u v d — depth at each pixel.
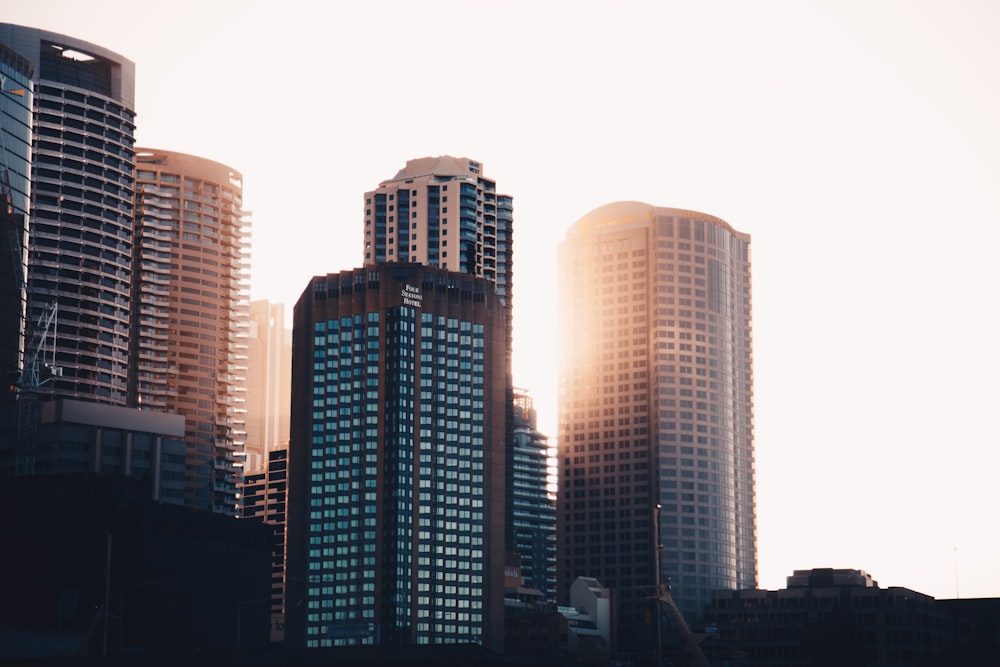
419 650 191.12
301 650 196.62
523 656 199.38
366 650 193.38
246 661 197.50
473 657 189.00
